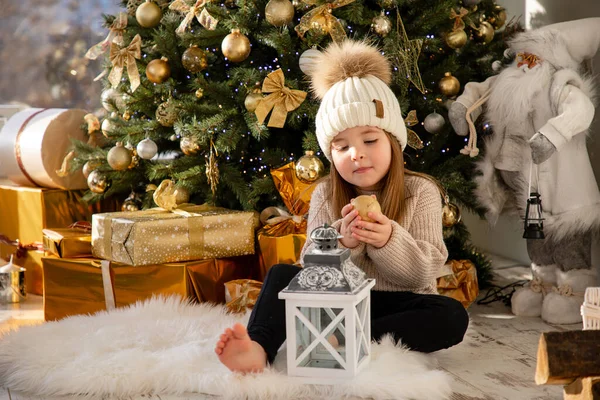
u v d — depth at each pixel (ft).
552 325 6.94
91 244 7.45
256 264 7.55
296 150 8.29
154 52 8.50
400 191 6.04
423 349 5.67
